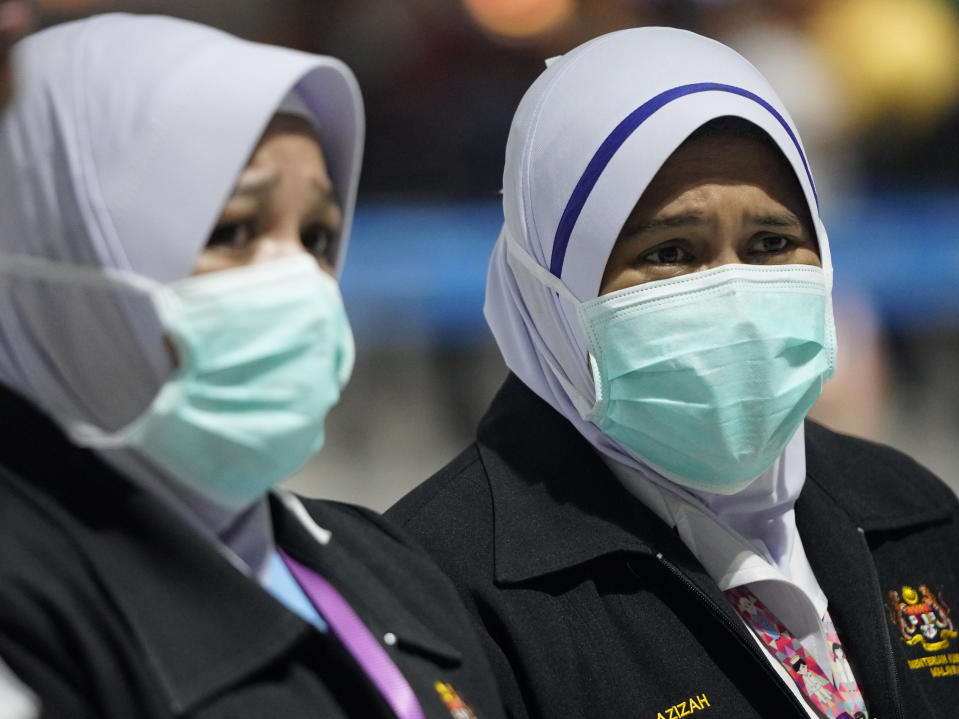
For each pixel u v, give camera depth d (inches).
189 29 245.4
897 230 1314.0
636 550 313.0
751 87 323.9
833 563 337.4
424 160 1366.9
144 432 226.1
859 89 1391.5
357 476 893.8
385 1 1363.2
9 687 188.4
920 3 1408.7
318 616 247.8
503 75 1379.2
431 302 1158.3
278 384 236.1
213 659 216.8
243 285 232.5
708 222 313.3
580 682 300.4
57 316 232.4
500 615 302.8
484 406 1051.3
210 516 241.1
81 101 233.0
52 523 216.4
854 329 1066.7
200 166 231.8
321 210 252.1
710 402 310.2
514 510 319.3
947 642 343.0
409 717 237.5
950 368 1057.5
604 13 1381.6
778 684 306.7
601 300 318.0
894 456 375.6
